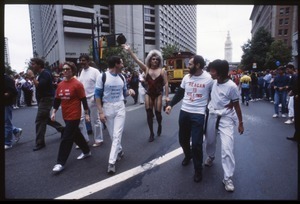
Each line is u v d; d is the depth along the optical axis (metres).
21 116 9.34
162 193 2.81
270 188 2.89
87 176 3.37
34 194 2.86
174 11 95.00
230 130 3.00
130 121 7.32
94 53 15.03
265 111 9.31
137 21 71.38
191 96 3.25
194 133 3.16
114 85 3.61
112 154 3.49
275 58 44.81
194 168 3.24
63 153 3.63
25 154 4.46
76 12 54.22
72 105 3.65
